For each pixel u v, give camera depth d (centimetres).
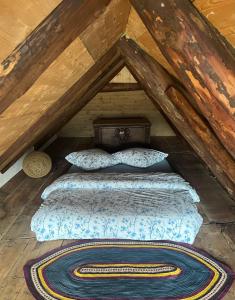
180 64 90
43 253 185
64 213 202
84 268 169
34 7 74
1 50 79
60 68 130
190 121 176
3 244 196
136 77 355
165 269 166
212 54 82
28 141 226
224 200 262
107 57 229
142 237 195
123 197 223
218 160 168
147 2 87
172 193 228
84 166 307
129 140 436
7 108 114
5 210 248
